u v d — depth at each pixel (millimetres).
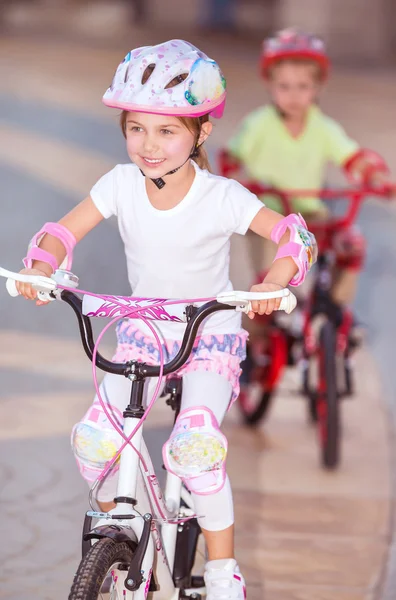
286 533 5328
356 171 6508
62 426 6570
